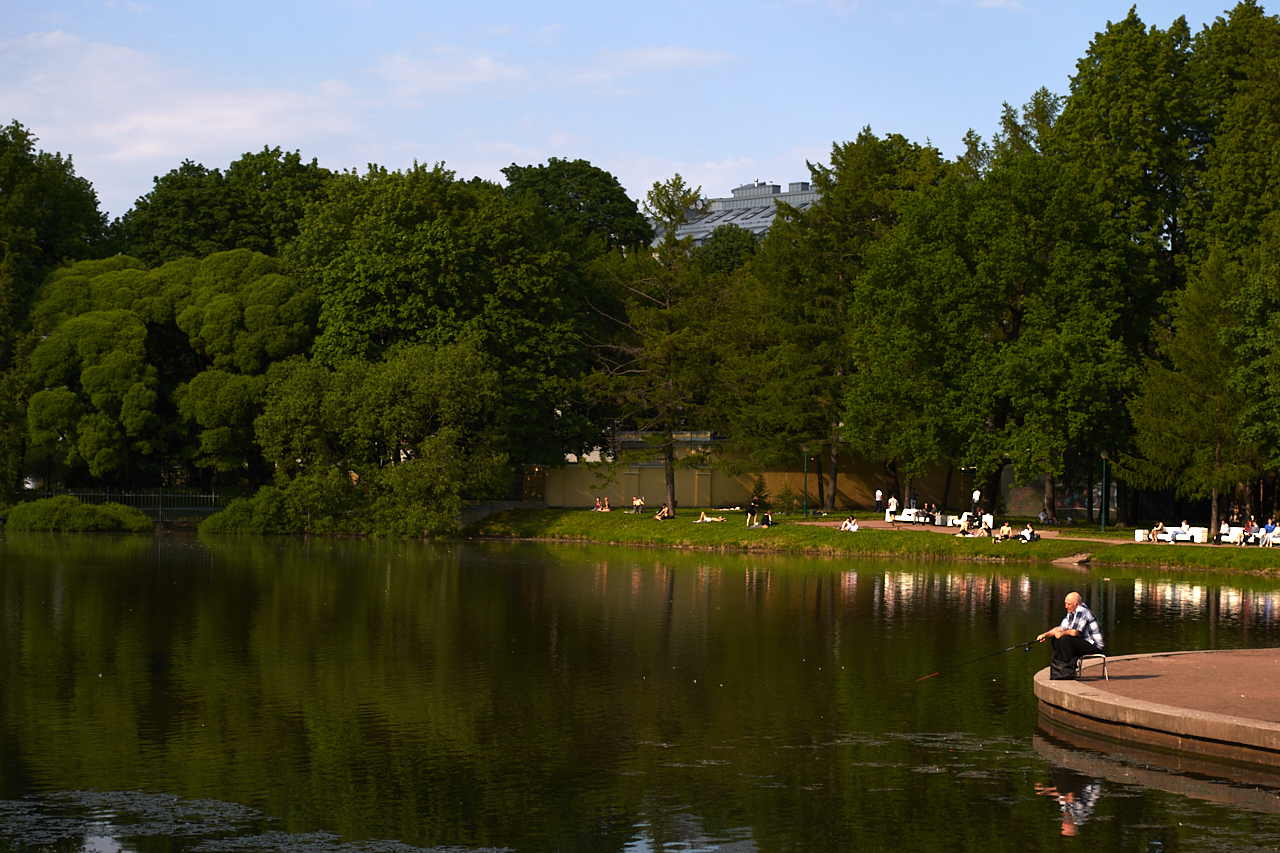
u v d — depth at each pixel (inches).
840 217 2573.8
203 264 2556.6
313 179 2942.9
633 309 2640.3
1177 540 1961.1
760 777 597.9
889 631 1086.4
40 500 2297.0
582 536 2309.3
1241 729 601.6
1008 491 2987.2
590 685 821.2
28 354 2423.7
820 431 2596.0
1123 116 2240.4
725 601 1312.7
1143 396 2082.9
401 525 2250.2
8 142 2672.2
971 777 594.2
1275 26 2230.6
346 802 552.1
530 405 2481.5
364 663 891.4
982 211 2193.7
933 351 2194.9
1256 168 2098.9
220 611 1157.1
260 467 2623.0
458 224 2566.4
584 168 3631.9
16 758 619.2
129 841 494.9
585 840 503.8
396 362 2287.2
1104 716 669.3
